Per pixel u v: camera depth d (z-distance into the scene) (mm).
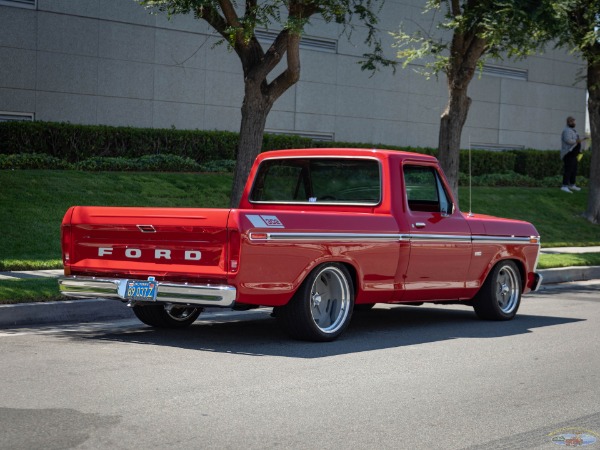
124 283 8688
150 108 24188
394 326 10664
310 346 8914
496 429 5922
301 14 15008
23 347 8375
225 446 5320
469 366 8109
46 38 22297
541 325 10977
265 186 10734
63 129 20438
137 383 6918
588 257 18719
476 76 32812
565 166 28500
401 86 30156
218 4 15062
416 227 9945
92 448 5191
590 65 24875
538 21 15680
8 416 5848
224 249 8234
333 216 9031
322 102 28094
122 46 23594
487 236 10898
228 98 25703
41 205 16750
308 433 5676
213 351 8461
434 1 19062
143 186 19406
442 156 18859
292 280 8664
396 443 5520
